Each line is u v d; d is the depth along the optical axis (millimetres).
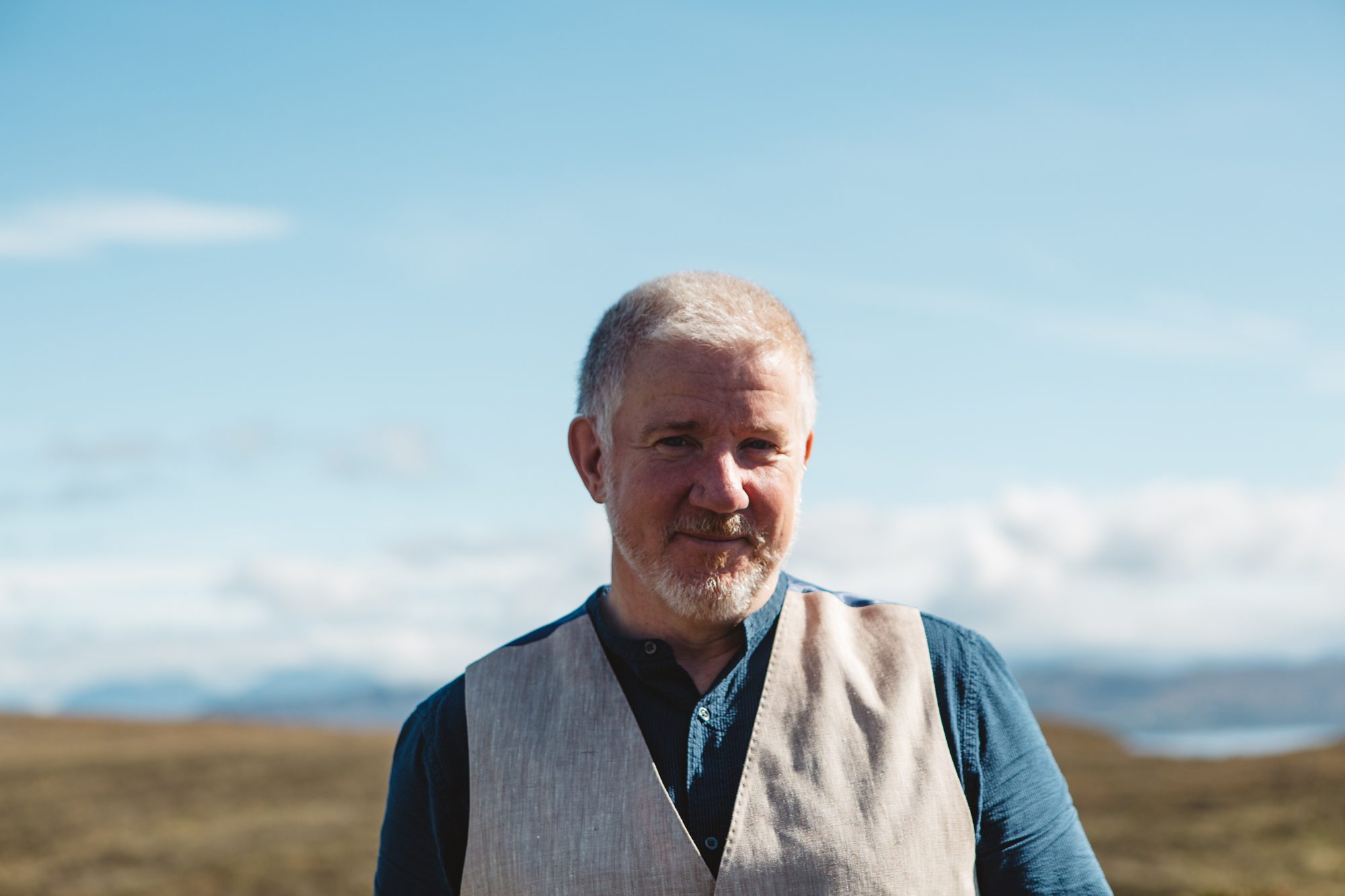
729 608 2008
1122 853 15172
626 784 1954
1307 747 28750
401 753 2193
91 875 15547
